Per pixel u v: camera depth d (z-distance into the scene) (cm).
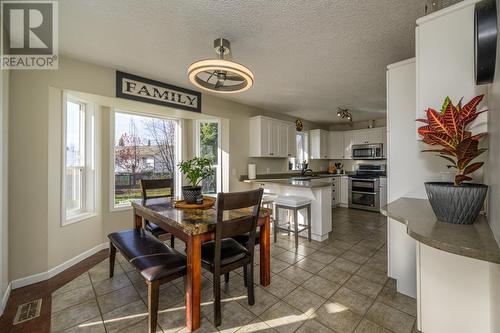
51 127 238
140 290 208
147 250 182
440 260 141
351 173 659
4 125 193
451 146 113
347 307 182
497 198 92
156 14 176
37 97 228
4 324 165
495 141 99
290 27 193
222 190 420
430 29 132
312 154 625
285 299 193
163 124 387
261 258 214
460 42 123
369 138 594
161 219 189
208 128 424
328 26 192
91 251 292
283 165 555
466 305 132
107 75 273
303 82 326
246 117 454
